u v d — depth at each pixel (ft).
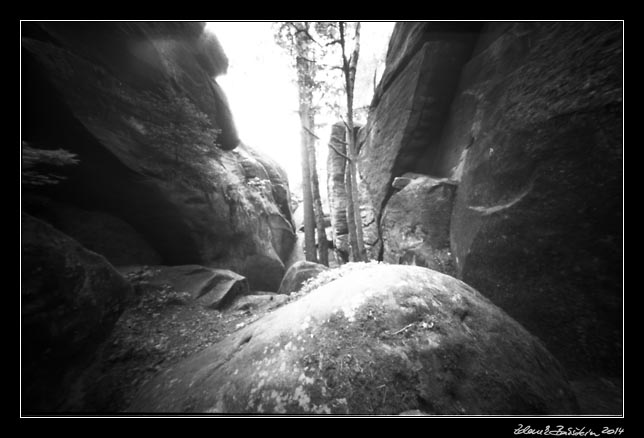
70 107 17.03
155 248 23.82
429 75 26.21
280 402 6.82
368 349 7.43
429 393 6.63
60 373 10.00
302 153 44.34
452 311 8.79
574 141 11.98
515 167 15.12
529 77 15.66
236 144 44.47
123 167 19.92
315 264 29.94
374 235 35.94
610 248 10.69
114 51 21.01
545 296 12.99
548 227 12.92
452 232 22.00
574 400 7.82
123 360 12.00
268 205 45.85
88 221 18.89
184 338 14.49
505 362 7.71
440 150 27.84
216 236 28.50
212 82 35.86
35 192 16.38
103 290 13.21
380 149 34.35
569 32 13.83
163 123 23.76
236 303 20.93
